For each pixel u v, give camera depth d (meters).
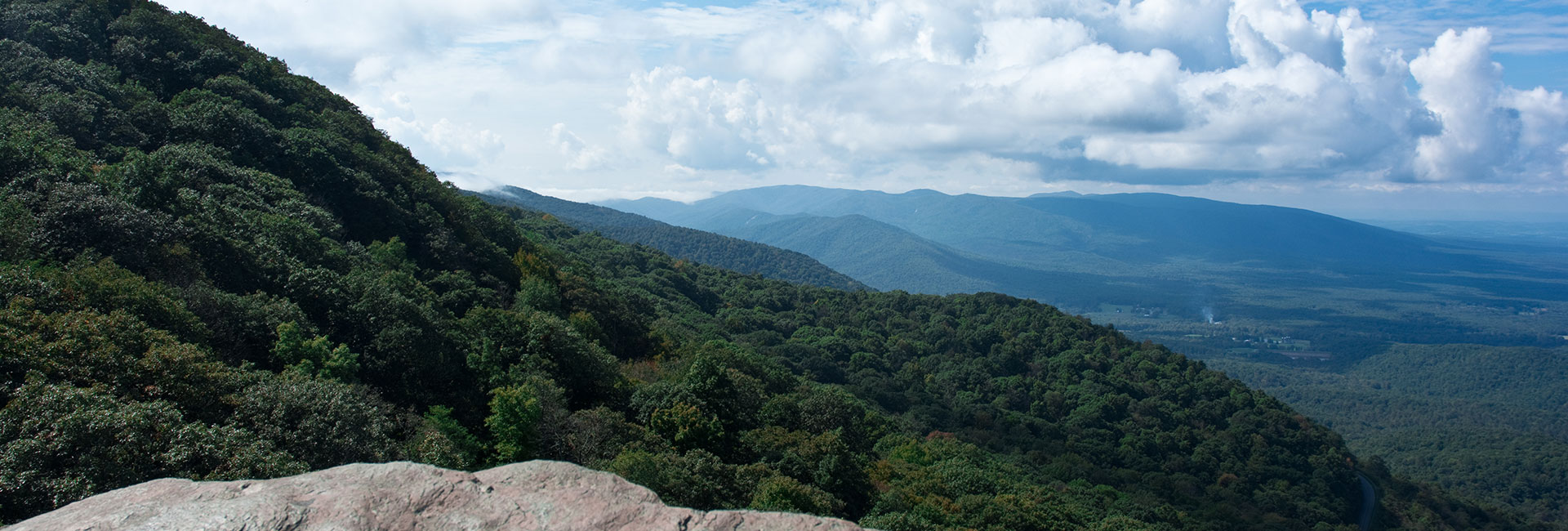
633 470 26.72
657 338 63.31
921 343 118.75
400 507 5.35
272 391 21.25
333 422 21.00
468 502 5.47
